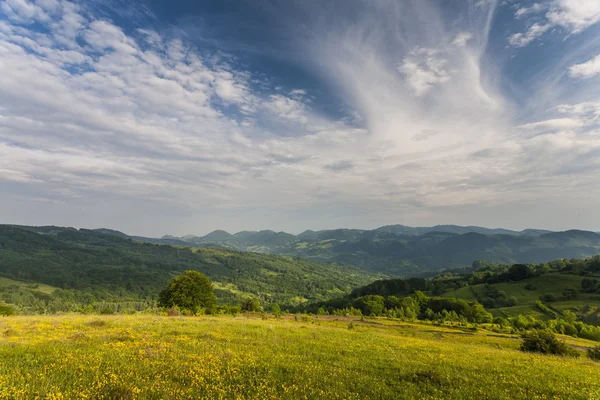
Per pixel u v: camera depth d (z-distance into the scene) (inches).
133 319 1226.6
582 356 1307.8
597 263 7514.8
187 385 398.9
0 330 768.3
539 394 486.3
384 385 468.1
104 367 453.4
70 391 343.0
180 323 1141.7
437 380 522.3
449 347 1108.5
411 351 874.8
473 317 5147.6
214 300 2797.7
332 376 494.3
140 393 352.8
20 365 440.8
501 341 2411.4
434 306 6077.8
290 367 534.3
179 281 2721.5
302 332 1162.6
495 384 524.7
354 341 1020.5
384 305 6737.2
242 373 472.4
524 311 5748.0
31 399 318.0
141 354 543.8
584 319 5034.5
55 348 559.2
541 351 1290.6
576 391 504.4
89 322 1025.5
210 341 756.6
